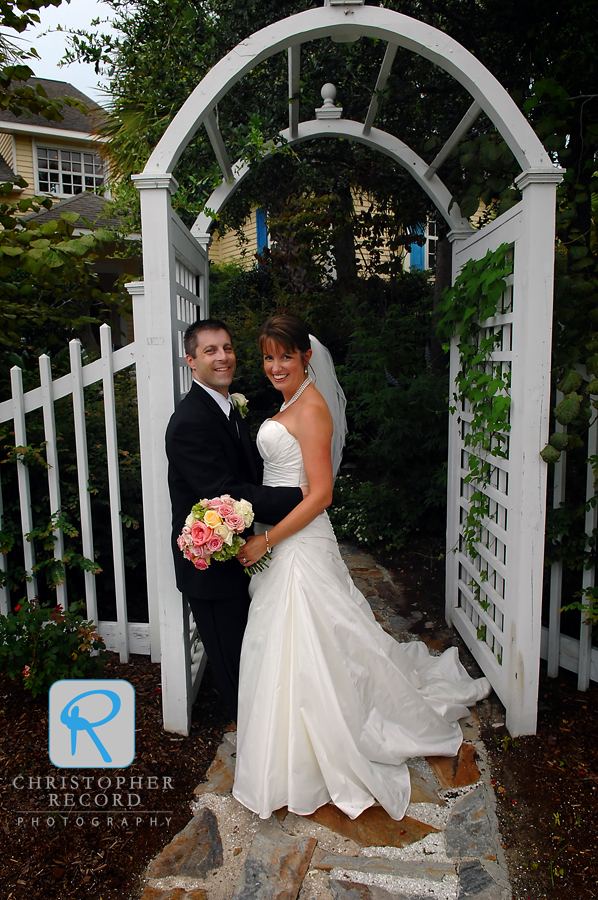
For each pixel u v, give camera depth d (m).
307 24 2.32
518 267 2.37
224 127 3.99
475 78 2.30
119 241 4.18
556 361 2.73
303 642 2.12
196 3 4.00
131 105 4.34
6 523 3.12
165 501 2.41
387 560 4.64
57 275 3.24
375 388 5.19
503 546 2.69
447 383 4.80
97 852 1.92
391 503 4.88
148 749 2.43
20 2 3.16
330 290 6.73
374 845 1.96
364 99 4.13
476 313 2.88
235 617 2.34
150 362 2.37
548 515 2.74
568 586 3.32
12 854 1.90
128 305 3.69
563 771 2.28
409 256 10.16
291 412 2.32
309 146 4.94
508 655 2.52
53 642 2.62
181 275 2.84
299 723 2.08
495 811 2.11
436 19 3.82
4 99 3.28
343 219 5.68
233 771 2.30
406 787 2.18
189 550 1.96
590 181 2.92
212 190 4.04
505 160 2.78
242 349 7.27
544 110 3.24
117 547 3.03
